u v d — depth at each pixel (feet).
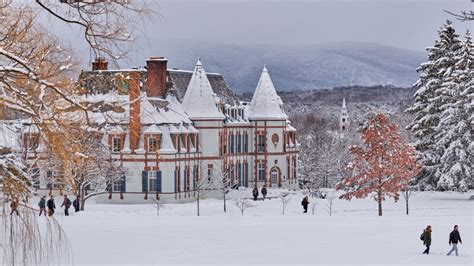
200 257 138.62
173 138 296.10
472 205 259.60
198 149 315.78
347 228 187.52
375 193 280.10
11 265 84.28
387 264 134.10
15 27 84.38
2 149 87.25
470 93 284.20
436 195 295.89
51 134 85.20
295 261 135.95
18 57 79.66
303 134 581.53
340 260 137.49
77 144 88.48
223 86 361.30
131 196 290.76
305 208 241.14
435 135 291.79
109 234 167.73
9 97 81.92
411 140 414.62
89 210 245.86
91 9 84.89
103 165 224.33
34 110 82.53
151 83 316.19
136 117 94.07
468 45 294.46
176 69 345.10
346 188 259.60
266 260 136.46
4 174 84.84
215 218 209.67
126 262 129.70
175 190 293.43
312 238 167.84
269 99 362.94
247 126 358.64
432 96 301.22
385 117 245.86
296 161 379.55
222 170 322.96
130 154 271.08
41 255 88.07
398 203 269.23
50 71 85.46
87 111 86.38
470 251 151.12
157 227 183.93
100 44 85.30
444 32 306.14
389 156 240.73
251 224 194.29
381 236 172.55
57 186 97.40
